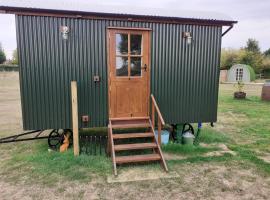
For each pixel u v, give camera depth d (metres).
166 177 4.06
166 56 5.44
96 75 5.09
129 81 5.29
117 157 4.50
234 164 4.64
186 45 5.51
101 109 5.23
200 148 5.48
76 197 3.40
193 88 5.74
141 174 4.16
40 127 4.96
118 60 5.17
